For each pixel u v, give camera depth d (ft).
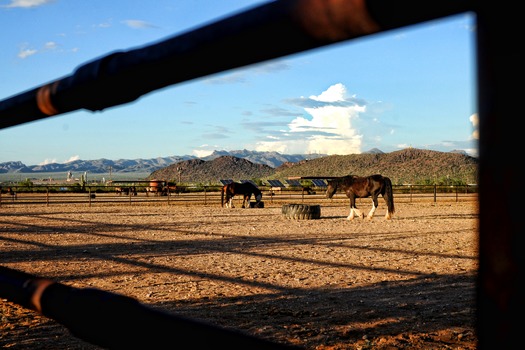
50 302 2.81
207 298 23.22
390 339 16.61
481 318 0.98
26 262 33.96
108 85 2.26
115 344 2.25
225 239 48.32
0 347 15.39
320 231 56.24
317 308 21.22
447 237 50.14
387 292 24.61
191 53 1.62
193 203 116.26
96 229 57.41
